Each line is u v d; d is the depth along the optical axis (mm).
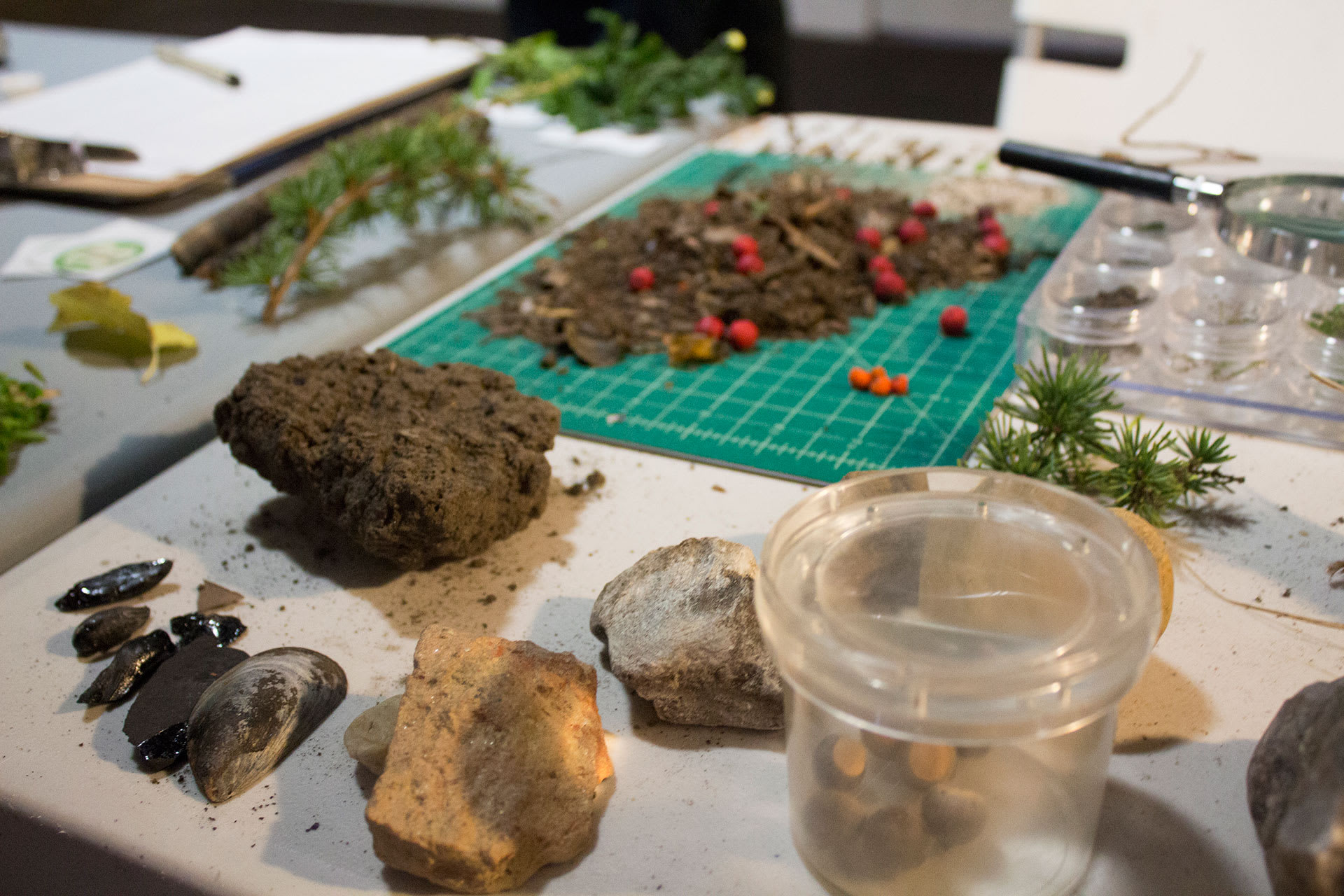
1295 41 801
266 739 292
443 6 1852
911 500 270
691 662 295
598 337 478
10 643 332
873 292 510
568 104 718
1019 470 355
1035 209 584
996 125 1215
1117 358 420
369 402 366
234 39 834
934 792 250
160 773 295
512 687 285
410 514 332
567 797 274
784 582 252
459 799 268
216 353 469
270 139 644
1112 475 351
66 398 441
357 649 326
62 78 813
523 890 269
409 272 537
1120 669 220
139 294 516
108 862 282
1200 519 354
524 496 356
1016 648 229
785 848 274
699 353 461
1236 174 569
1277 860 232
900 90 1364
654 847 276
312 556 360
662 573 312
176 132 653
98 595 342
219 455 410
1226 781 281
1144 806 277
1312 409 388
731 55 771
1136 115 896
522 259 554
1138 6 857
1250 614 321
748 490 383
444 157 556
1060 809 255
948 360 458
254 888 270
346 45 819
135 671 316
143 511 382
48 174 604
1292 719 260
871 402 432
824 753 256
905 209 577
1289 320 413
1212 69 847
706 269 517
